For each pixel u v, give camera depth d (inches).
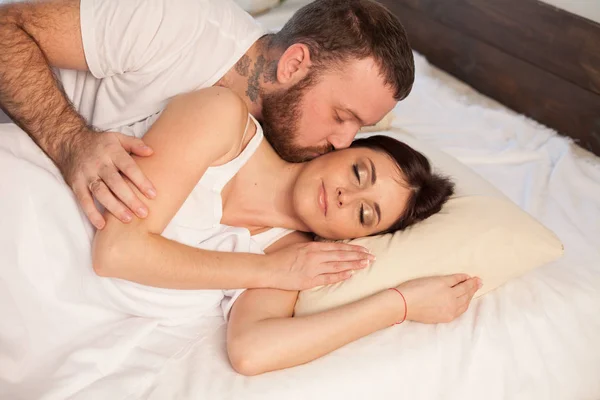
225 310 52.8
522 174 74.0
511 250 56.7
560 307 56.8
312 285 53.0
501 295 57.1
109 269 44.7
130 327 49.6
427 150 68.0
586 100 78.7
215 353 49.7
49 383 44.6
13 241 45.9
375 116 53.4
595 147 78.8
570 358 55.3
